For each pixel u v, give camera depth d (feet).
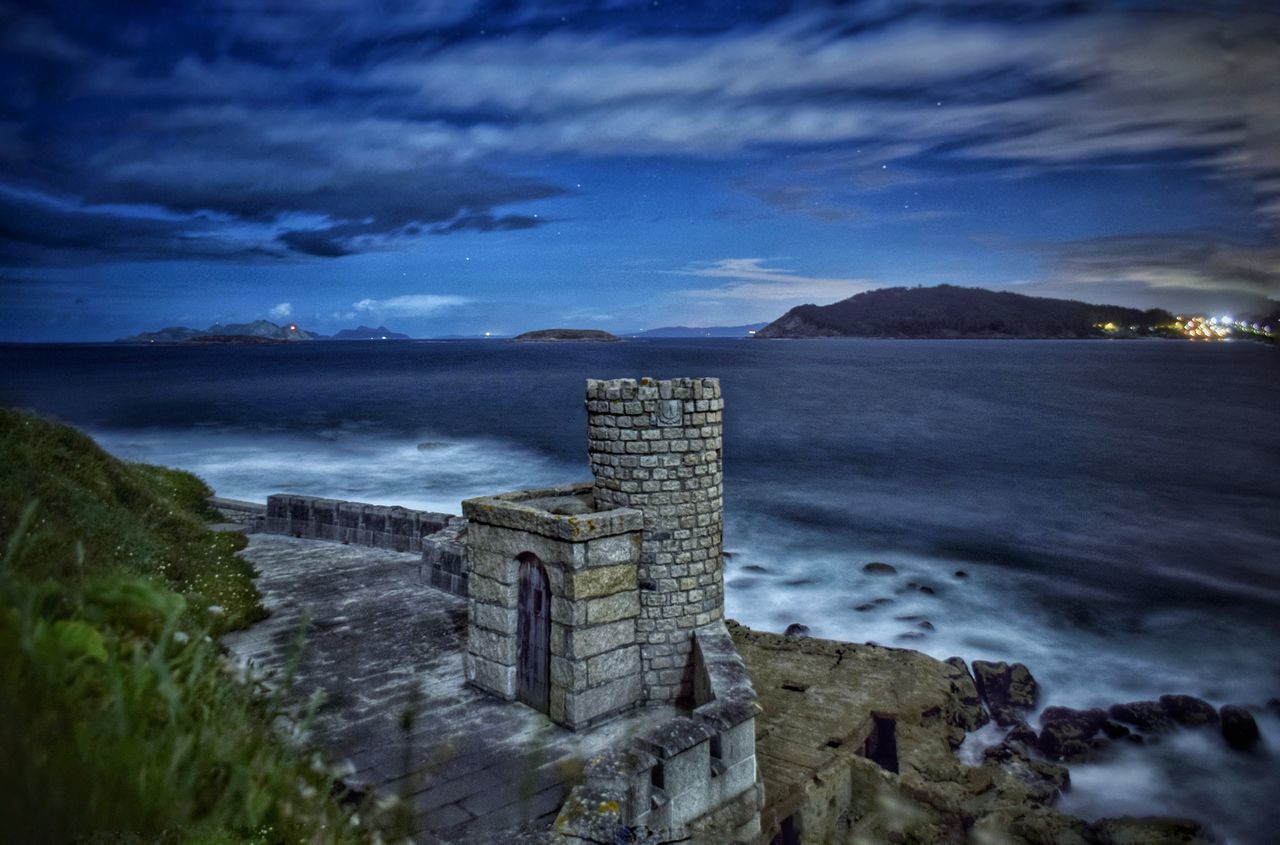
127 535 43.09
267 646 43.37
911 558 106.42
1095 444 208.64
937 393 352.49
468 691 38.88
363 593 54.08
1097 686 69.56
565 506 40.55
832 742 44.65
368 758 31.45
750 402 311.27
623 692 36.96
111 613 9.86
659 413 37.52
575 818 24.54
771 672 55.72
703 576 38.88
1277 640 79.87
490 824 27.35
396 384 395.96
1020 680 65.21
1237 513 134.92
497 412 261.85
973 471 171.01
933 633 80.59
